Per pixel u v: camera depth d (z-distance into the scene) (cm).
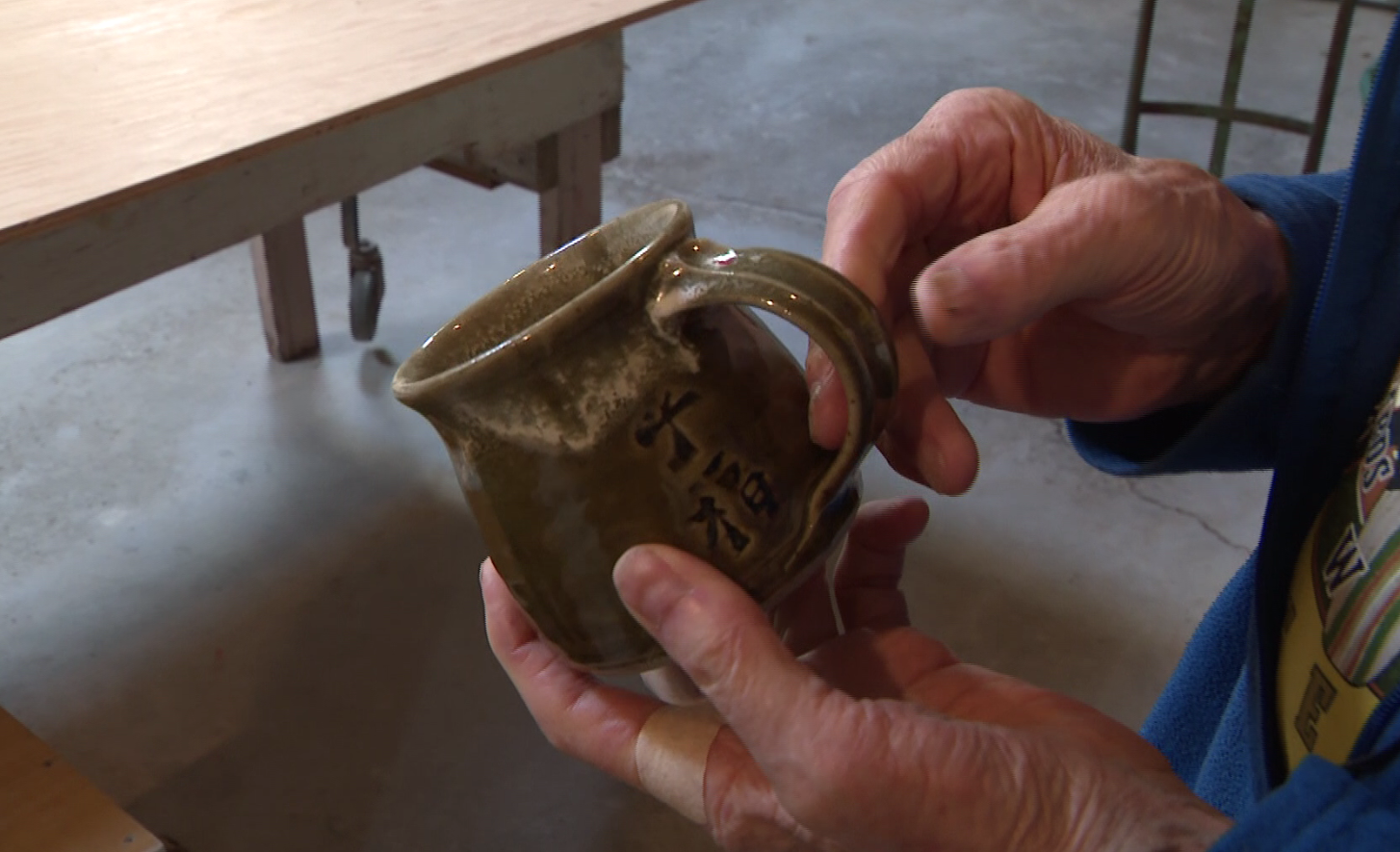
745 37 205
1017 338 41
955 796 26
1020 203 38
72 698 83
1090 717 32
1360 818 22
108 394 113
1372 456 30
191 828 75
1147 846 25
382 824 76
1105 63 198
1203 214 33
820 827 28
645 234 31
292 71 58
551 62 68
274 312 115
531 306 31
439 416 28
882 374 28
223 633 89
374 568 95
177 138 51
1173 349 38
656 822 77
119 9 64
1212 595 95
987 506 104
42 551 95
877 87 188
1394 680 27
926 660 35
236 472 104
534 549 30
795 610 40
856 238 34
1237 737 39
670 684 37
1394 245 30
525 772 80
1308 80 192
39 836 45
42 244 50
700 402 29
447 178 154
